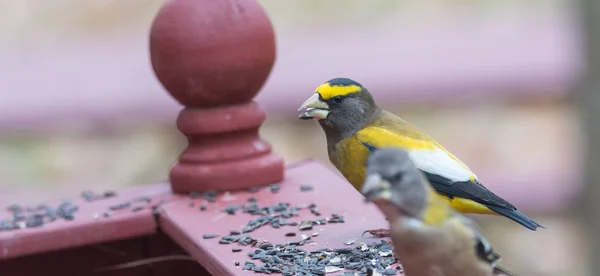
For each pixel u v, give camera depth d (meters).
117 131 16.41
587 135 13.29
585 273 15.03
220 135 7.69
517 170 16.27
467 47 16.94
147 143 17.38
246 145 7.75
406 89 16.08
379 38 18.38
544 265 15.62
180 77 7.58
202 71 7.53
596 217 13.53
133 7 21.22
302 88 15.86
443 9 20.66
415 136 7.46
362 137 7.44
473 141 16.86
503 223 15.90
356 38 18.61
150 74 17.09
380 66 16.52
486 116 16.80
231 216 6.92
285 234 6.34
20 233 7.05
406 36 18.39
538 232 15.75
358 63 16.69
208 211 7.12
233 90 7.63
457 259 4.60
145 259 7.54
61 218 7.38
